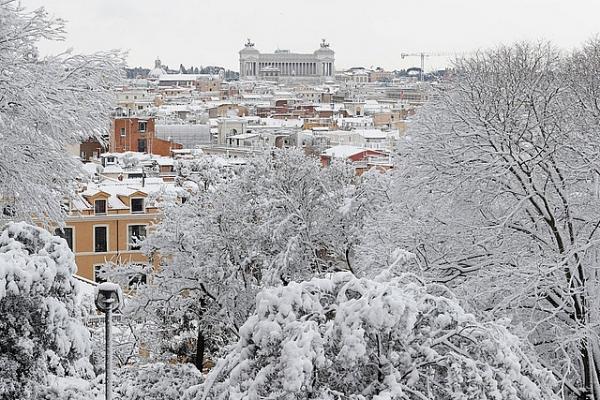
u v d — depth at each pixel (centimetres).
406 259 1800
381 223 3453
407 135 3709
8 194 3309
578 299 2877
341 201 4003
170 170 9681
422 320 1491
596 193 3231
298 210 3953
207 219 3947
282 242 3941
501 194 3253
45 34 3394
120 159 10019
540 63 3494
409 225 3281
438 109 3466
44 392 1842
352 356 1353
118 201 6644
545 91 3219
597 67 3503
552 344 3088
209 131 17450
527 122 3073
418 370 1453
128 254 6662
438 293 2050
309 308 1441
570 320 2953
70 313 1859
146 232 6662
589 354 2706
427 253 3291
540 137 3139
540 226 3250
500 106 3156
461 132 3262
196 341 4041
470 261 3250
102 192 6612
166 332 4000
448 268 3200
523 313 3111
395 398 1382
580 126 3198
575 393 2825
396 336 1416
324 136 14188
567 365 2675
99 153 10631
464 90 3266
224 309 3794
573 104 3288
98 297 1566
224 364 1484
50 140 3322
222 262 3906
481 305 3031
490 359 1477
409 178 3391
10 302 1758
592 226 3150
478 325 1489
